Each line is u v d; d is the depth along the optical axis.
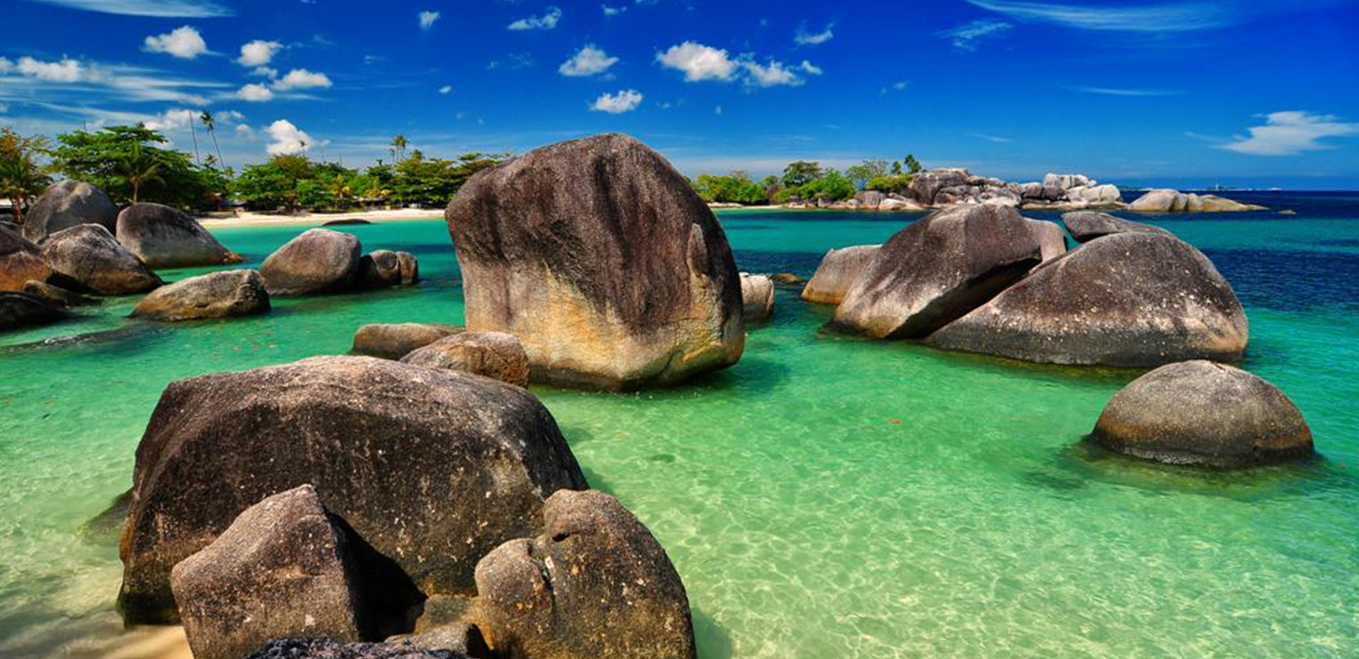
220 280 16.69
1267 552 5.88
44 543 5.98
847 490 7.16
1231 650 4.70
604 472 7.58
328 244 20.58
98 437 8.62
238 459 4.65
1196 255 12.08
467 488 4.77
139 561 4.62
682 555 5.91
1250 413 7.42
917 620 5.04
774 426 9.01
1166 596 5.30
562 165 9.56
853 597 5.32
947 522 6.48
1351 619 5.01
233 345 13.68
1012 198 89.56
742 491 7.14
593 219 9.48
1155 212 73.88
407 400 4.87
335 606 4.01
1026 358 12.04
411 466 4.73
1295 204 97.06
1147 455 7.66
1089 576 5.57
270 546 4.03
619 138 9.84
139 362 12.29
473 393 5.20
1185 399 7.59
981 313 12.61
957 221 12.92
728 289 10.30
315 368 5.00
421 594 4.70
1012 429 8.87
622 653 4.11
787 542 6.14
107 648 4.52
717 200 117.94
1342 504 6.64
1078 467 7.64
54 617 4.88
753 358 12.52
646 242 9.70
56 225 28.80
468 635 4.05
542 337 10.18
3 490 7.08
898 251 13.81
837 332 14.42
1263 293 19.03
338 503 4.67
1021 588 5.43
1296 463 7.48
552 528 4.31
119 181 56.22
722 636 4.86
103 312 17.30
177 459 4.61
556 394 10.06
